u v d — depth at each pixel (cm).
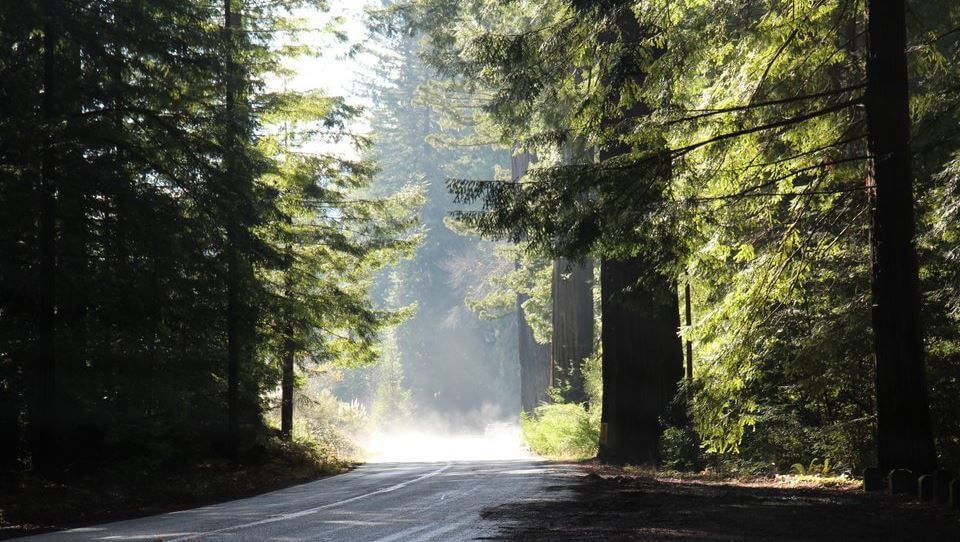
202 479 2141
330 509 1373
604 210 1595
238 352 2548
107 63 1886
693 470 2130
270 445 2795
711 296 2214
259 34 2606
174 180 2022
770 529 1003
